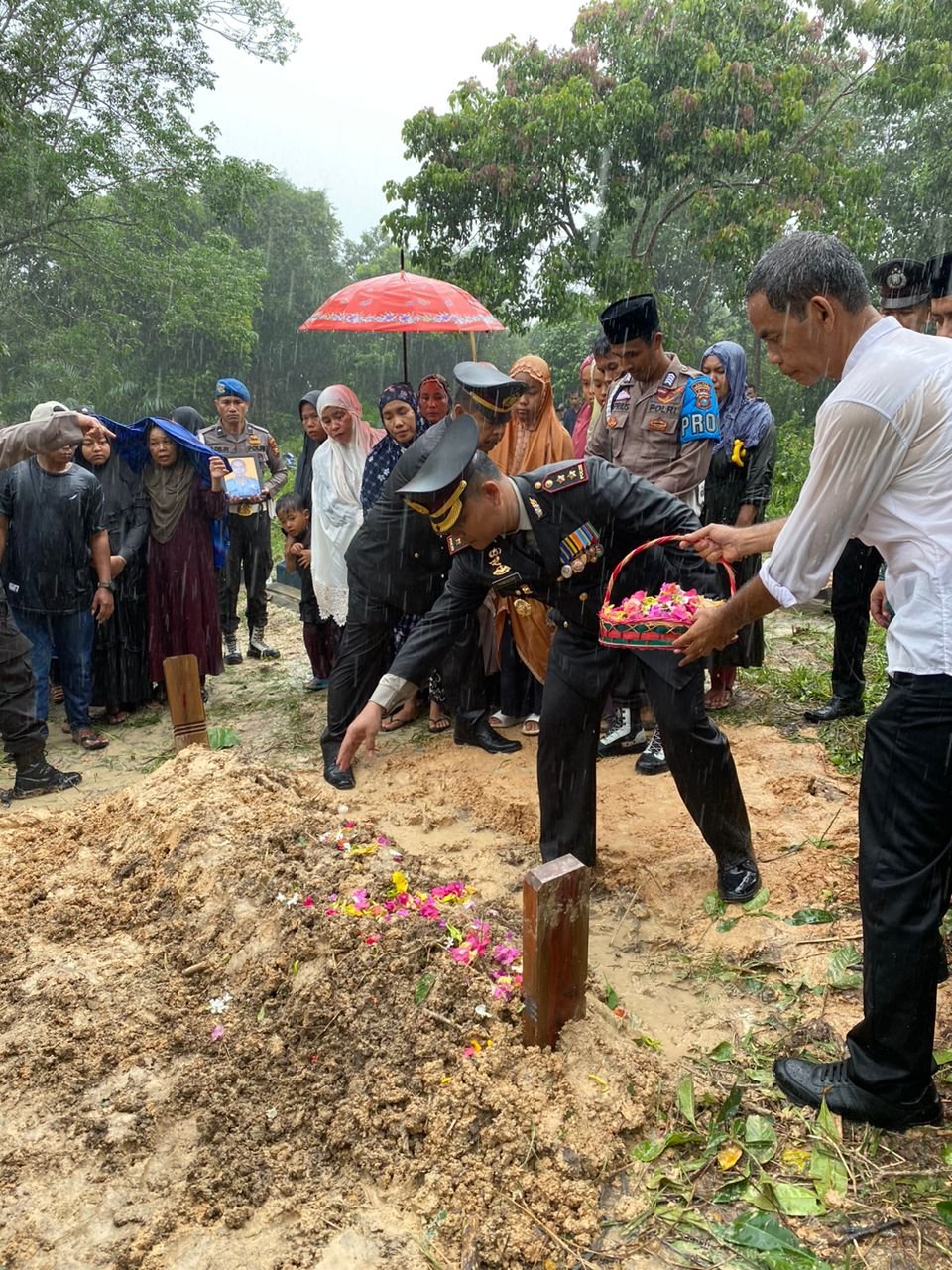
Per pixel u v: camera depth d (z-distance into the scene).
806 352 2.44
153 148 23.25
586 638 3.56
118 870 3.99
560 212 16.88
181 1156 2.61
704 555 3.09
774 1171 2.46
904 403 2.21
